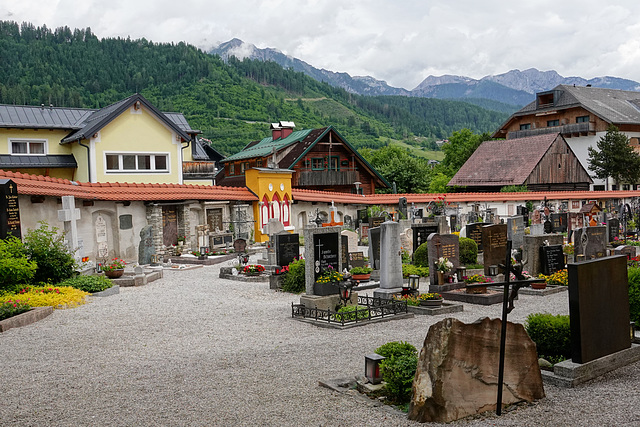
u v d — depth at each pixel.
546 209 42.66
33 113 38.09
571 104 73.56
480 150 66.25
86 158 35.66
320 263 16.25
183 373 9.60
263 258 27.00
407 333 12.82
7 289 16.45
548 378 8.68
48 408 7.92
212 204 32.28
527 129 79.88
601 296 8.98
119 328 13.58
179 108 150.75
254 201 35.00
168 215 29.95
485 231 19.86
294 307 16.11
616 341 9.25
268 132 135.62
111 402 8.12
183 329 13.52
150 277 21.48
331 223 33.16
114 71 174.62
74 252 19.52
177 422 7.32
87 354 11.14
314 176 50.44
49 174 37.25
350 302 15.59
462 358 7.43
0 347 11.72
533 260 20.03
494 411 7.57
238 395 8.34
